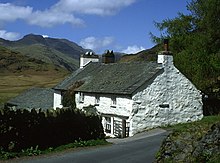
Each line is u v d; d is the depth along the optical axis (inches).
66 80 1824.6
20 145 778.2
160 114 1290.6
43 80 5733.3
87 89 1505.9
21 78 5876.0
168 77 1317.7
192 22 1780.3
